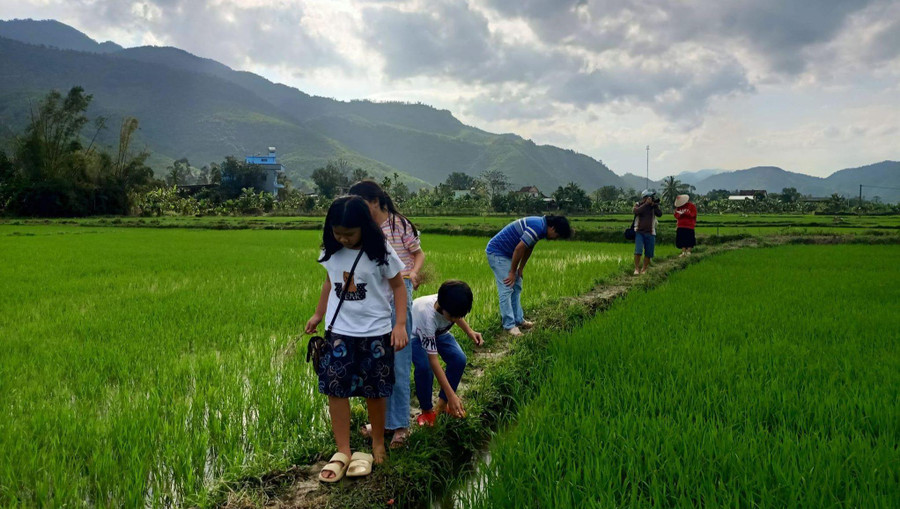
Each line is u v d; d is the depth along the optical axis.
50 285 9.62
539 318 6.52
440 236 27.97
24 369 4.61
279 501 2.77
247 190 71.88
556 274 10.62
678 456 2.91
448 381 3.87
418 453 3.21
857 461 2.78
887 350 5.00
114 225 40.28
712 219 46.91
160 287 9.40
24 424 3.42
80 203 54.44
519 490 2.71
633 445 3.04
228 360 4.84
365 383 2.99
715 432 3.10
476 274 10.51
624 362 4.69
